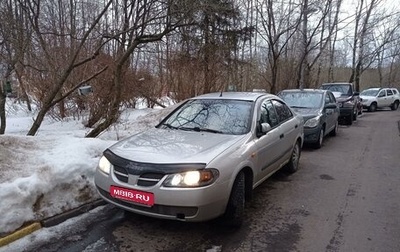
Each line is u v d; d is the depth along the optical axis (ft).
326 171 21.35
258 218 13.70
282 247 11.32
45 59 26.18
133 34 24.34
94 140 18.60
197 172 10.82
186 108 16.69
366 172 21.21
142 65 42.98
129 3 27.37
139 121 30.73
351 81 92.53
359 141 33.14
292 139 19.39
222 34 46.75
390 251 11.20
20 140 17.22
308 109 30.35
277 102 18.97
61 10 32.86
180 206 10.64
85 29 29.89
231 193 12.06
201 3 22.12
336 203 15.55
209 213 11.02
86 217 13.23
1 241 10.76
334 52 96.53
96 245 11.09
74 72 29.58
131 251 10.78
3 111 22.35
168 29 21.24
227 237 11.93
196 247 11.16
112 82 25.76
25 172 13.69
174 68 43.50
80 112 32.65
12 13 20.84
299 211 14.52
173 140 13.17
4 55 21.24
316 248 11.30
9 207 11.55
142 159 11.41
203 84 43.88
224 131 14.42
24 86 33.24
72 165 14.34
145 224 12.73
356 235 12.32
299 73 60.85
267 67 69.00
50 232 11.84
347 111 46.50
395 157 25.68
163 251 10.84
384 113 71.26
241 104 15.99
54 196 13.37
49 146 17.15
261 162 14.52
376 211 14.65
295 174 20.43
